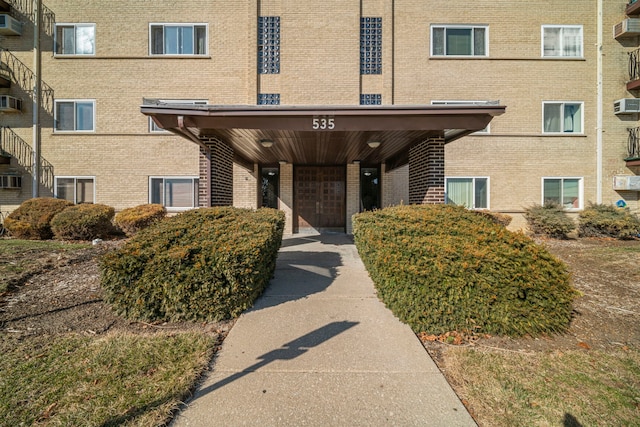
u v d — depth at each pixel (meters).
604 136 10.88
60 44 10.80
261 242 3.91
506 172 10.93
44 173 10.70
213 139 6.72
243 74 10.80
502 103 10.92
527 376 2.57
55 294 4.22
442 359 2.84
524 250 3.49
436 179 6.71
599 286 4.86
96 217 8.47
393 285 3.60
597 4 10.90
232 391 2.37
